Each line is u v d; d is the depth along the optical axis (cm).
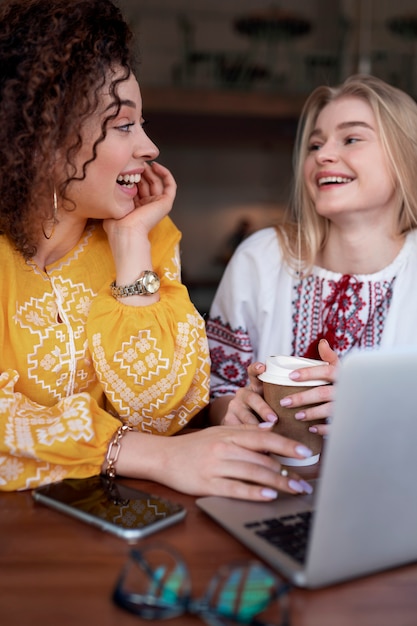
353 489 61
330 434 58
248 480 85
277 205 746
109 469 91
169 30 768
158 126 682
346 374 57
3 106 99
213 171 743
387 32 770
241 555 70
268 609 60
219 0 772
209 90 655
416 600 62
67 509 80
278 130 699
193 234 746
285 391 93
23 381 106
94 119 103
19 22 99
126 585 63
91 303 113
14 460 90
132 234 112
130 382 109
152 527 75
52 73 98
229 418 104
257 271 160
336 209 142
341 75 748
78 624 58
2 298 104
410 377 60
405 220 150
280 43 772
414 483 64
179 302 114
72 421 90
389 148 141
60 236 113
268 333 158
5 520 79
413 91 748
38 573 66
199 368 118
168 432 119
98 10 103
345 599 62
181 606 59
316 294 154
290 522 75
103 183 107
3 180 102
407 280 147
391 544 66
